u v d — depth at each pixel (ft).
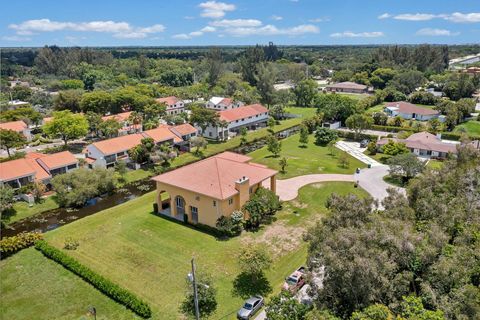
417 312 70.95
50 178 184.55
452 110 309.42
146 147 215.10
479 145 222.48
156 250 127.44
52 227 151.23
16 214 159.43
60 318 96.37
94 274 109.29
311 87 441.27
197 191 139.95
